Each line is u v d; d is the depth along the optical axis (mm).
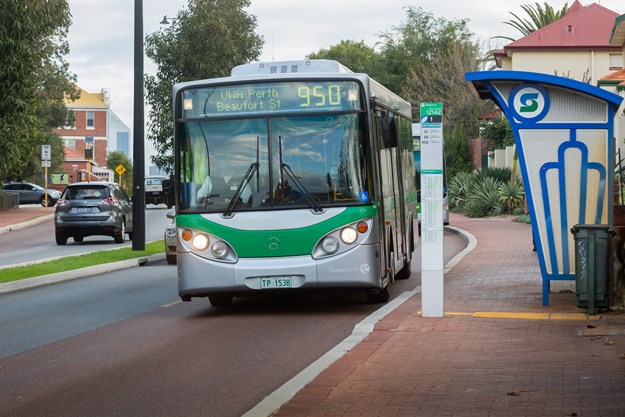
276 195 15555
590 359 10547
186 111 15891
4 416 8969
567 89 15227
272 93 15734
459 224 41594
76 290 20938
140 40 30234
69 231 37094
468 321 13742
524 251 26281
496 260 23750
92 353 12555
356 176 15539
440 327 13250
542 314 14234
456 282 18922
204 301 18453
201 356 12055
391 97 19266
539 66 62312
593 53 61781
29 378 10891
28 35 25328
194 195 15719
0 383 10617
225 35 44656
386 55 89750
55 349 12969
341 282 15375
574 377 9547
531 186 15328
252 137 15695
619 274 15117
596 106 15234
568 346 11500
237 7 45781
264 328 14398
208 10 44406
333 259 15383
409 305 15820
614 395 8633
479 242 30219
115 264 26484
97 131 137375
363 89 15656
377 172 15906
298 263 15398
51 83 86000
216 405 9242
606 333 12398
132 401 9500
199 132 15812
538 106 15328
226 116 15773
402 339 12344
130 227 39375
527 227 37531
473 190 50062
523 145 15367
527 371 9945
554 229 15305
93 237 43250
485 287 18000
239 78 15789
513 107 15375
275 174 15578
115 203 37469
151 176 72062
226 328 14531
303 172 15555
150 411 9047
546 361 10508
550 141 15328
